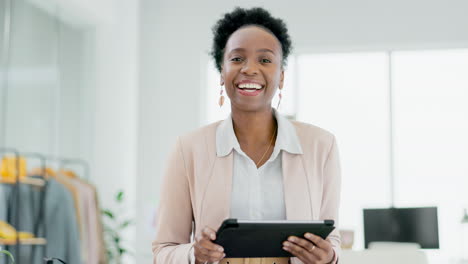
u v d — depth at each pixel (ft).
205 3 19.31
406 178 18.97
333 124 19.35
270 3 18.84
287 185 4.74
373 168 19.08
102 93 17.63
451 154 18.79
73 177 14.75
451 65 18.97
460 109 18.83
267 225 4.14
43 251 13.02
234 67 4.68
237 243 4.31
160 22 19.52
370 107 19.22
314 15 18.60
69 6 15.98
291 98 19.54
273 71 4.70
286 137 4.83
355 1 18.45
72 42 16.92
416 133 18.99
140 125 19.34
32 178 13.28
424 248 16.46
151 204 18.28
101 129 17.57
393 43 18.21
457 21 17.93
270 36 4.77
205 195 4.76
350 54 19.40
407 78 19.15
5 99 14.03
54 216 13.20
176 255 4.65
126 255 18.30
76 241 13.24
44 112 15.43
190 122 19.08
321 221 4.23
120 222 17.81
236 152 4.85
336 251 4.56
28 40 14.93
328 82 19.44
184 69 19.27
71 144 16.51
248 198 4.75
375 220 16.63
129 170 18.45
